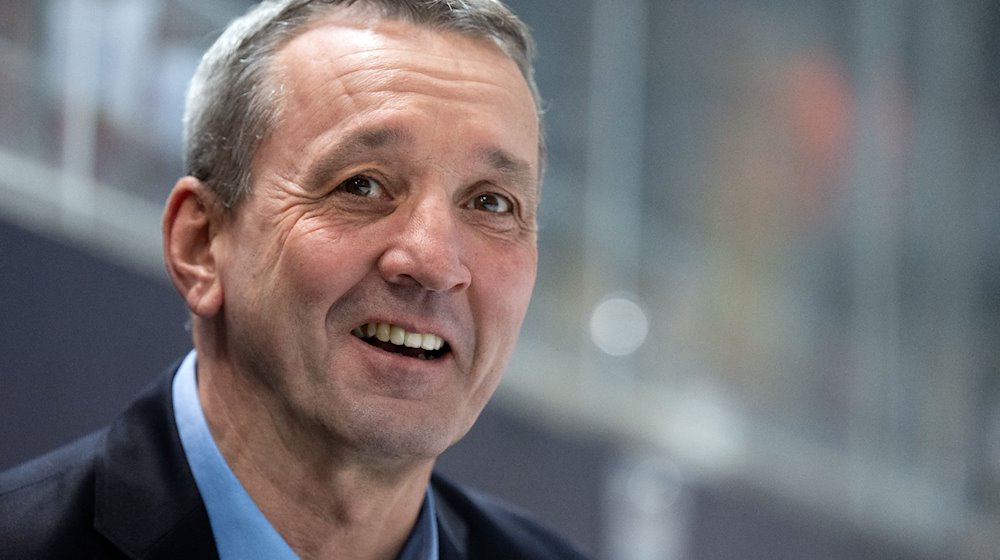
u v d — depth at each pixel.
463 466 9.54
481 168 3.42
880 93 15.55
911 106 15.95
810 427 14.14
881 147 15.48
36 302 6.41
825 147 14.76
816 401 14.30
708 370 12.85
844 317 14.91
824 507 13.98
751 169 13.73
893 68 15.73
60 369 6.47
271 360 3.37
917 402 15.52
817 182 14.65
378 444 3.30
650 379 12.10
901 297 15.58
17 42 6.88
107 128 7.28
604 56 12.12
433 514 3.81
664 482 11.66
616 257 12.07
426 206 3.32
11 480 3.42
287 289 3.32
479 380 3.47
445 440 3.40
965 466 15.87
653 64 12.61
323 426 3.33
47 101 6.96
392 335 3.38
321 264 3.27
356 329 3.39
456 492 4.25
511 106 3.51
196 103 3.67
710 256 13.13
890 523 14.87
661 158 12.65
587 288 11.77
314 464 3.43
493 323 3.45
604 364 11.62
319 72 3.43
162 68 7.70
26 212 6.55
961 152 16.44
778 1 14.26
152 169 7.54
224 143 3.54
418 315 3.31
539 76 11.62
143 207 7.38
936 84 16.28
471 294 3.41
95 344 6.66
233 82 3.56
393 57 3.42
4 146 6.63
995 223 16.67
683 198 12.89
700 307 12.91
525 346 10.86
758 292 13.67
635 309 12.12
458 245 3.36
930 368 15.73
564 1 11.84
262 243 3.39
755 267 13.69
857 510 14.23
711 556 12.25
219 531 3.44
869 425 14.92
